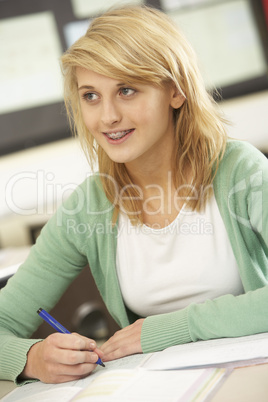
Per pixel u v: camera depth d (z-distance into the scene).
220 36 4.22
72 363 1.25
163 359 1.20
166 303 1.55
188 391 1.03
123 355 1.34
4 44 3.94
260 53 4.28
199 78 1.48
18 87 3.98
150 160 1.51
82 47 1.36
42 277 1.62
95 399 1.07
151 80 1.36
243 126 4.18
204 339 1.29
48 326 2.47
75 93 1.53
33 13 3.96
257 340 1.19
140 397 1.04
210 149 1.50
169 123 1.49
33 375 1.35
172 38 1.42
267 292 1.25
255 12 4.25
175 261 1.52
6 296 1.60
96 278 1.68
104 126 1.40
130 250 1.57
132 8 1.42
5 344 1.44
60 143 4.01
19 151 3.99
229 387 1.02
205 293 1.51
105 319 3.00
